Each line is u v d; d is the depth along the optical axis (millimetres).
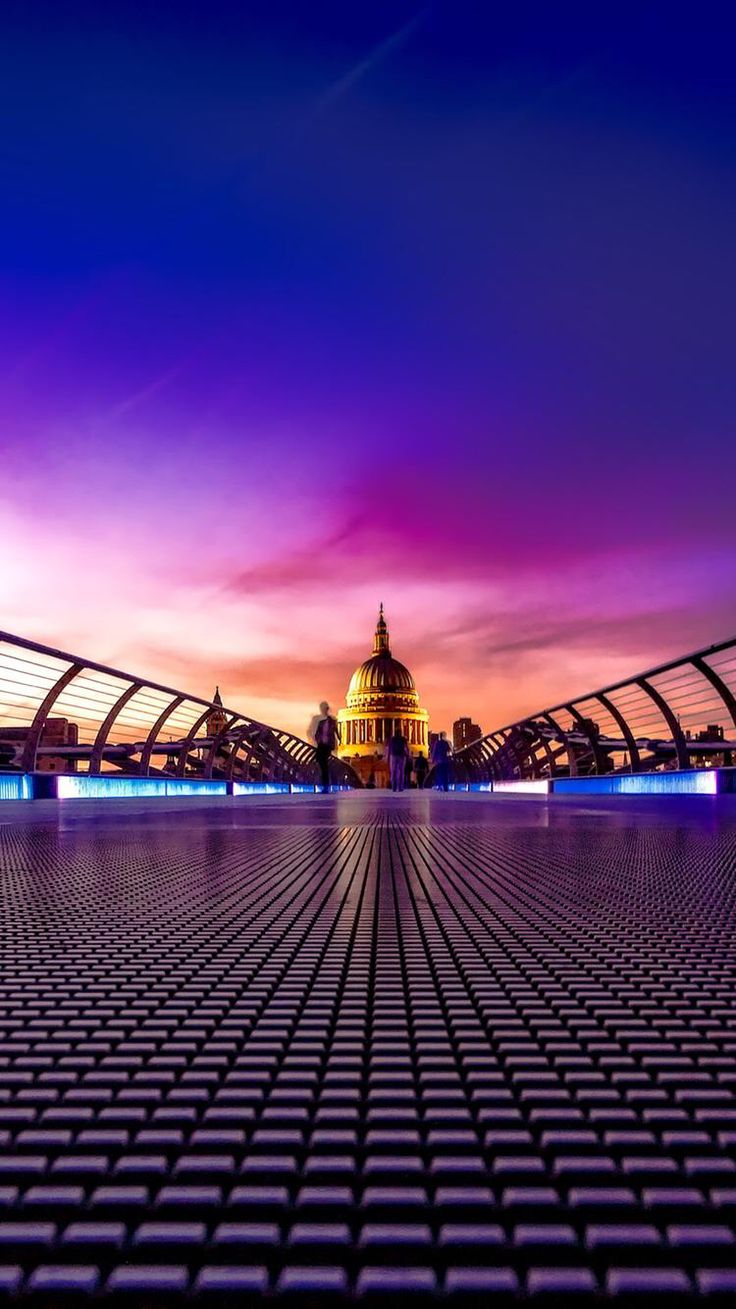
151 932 2387
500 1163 900
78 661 13477
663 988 1727
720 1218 794
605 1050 1315
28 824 8523
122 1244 750
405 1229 762
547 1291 666
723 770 11727
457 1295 667
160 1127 1017
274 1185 860
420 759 52969
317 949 2137
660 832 6816
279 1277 690
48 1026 1460
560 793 20688
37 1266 717
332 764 47000
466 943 2219
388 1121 1039
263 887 3418
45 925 2506
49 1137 978
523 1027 1457
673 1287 668
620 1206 809
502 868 4148
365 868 4145
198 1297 673
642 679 14391
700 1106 1091
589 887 3391
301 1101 1114
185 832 7195
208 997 1673
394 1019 1507
